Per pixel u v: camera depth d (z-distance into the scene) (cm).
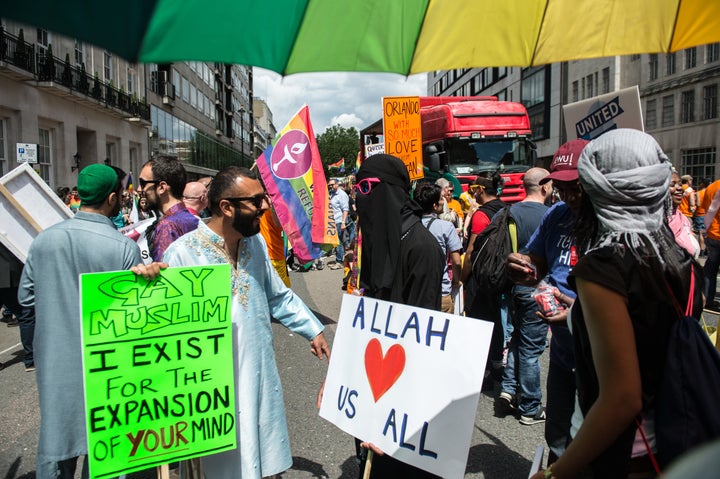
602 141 165
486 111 1404
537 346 418
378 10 153
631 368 144
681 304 154
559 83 3472
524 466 359
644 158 158
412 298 265
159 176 375
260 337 262
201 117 5275
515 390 443
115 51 130
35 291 271
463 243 920
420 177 763
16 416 464
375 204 277
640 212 158
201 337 241
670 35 173
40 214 414
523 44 170
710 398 143
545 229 301
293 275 1260
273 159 641
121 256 283
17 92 2123
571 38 172
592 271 151
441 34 166
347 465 367
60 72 2353
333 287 1081
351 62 164
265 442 259
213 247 254
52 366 265
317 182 669
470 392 218
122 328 228
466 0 161
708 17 168
